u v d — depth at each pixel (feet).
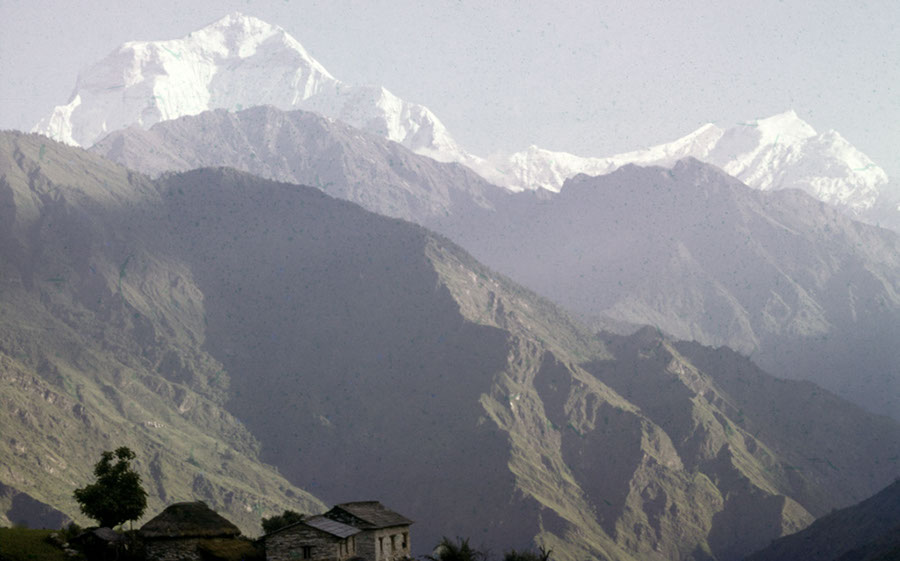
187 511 350.02
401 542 382.63
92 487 371.76
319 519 377.30
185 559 337.52
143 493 377.71
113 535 341.00
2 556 312.91
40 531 355.97
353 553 362.74
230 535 350.64
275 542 346.54
